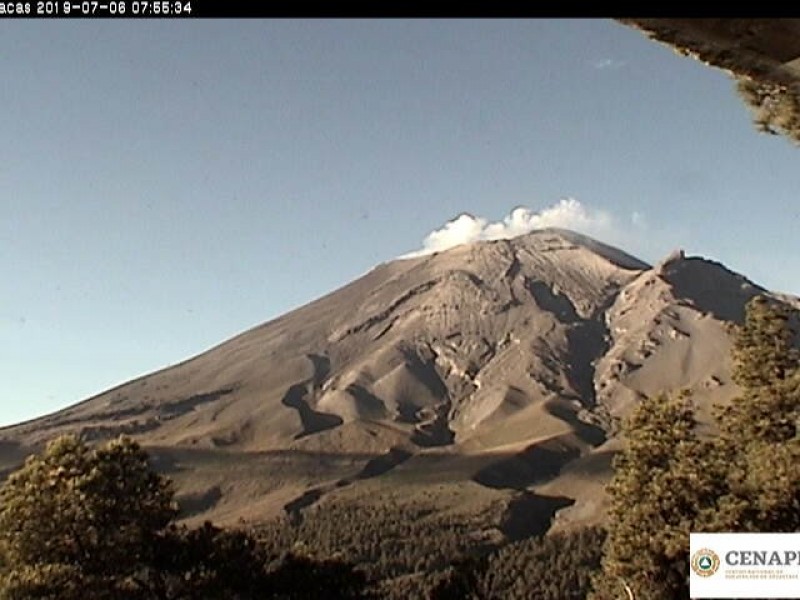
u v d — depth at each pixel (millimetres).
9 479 22859
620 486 26688
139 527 22938
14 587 20438
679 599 24406
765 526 22859
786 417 26047
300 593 24688
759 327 28047
